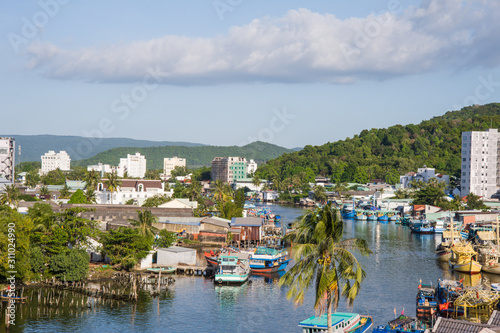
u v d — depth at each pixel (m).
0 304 87.25
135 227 121.75
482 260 132.00
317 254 57.78
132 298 92.31
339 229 57.72
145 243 113.38
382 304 91.88
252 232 159.25
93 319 81.75
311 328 69.56
